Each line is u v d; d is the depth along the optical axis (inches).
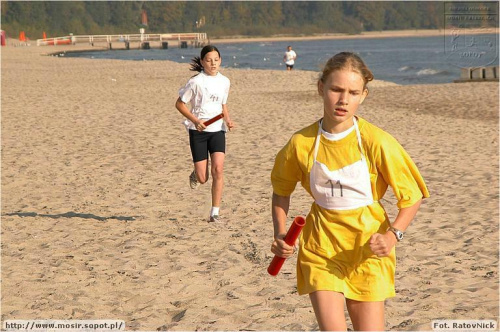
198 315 399.2
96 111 1563.7
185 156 979.3
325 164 270.2
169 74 3078.2
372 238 257.0
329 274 268.5
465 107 1581.0
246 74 2952.8
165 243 555.5
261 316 396.5
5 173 878.4
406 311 399.9
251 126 1295.5
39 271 489.4
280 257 266.8
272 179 285.9
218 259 509.7
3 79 2704.2
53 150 1043.3
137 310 415.5
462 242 548.7
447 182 792.9
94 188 789.9
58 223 633.0
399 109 1592.0
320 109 1601.9
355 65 258.7
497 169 858.8
